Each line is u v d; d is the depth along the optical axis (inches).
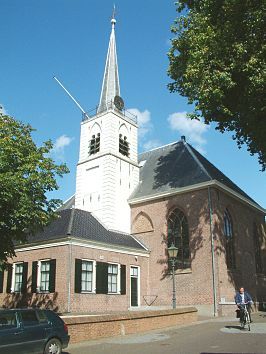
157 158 1475.1
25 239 642.8
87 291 1021.2
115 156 1362.0
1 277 1144.8
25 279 1077.8
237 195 1242.6
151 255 1241.4
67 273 979.3
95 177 1360.7
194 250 1135.6
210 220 1122.0
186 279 1132.5
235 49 800.3
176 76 959.6
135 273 1192.2
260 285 1332.4
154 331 695.1
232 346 505.0
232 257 1202.0
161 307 1162.6
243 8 791.1
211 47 815.1
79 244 1026.1
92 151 1423.5
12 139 621.3
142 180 1417.3
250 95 794.8
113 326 639.1
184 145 1419.8
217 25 842.8
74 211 1200.2
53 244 1034.1
